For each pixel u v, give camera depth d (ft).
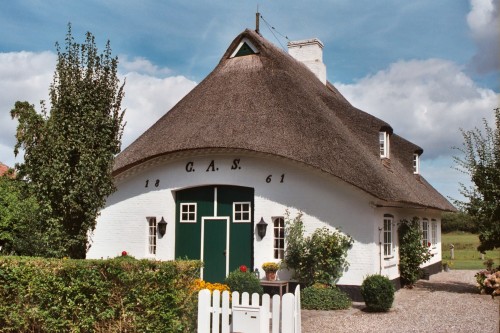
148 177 59.41
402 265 58.44
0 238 53.01
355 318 39.34
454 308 44.09
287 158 49.47
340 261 48.32
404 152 74.54
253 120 53.98
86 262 26.94
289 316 26.07
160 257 56.90
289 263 49.80
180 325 27.09
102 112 37.60
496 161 52.90
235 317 27.40
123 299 26.63
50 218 35.19
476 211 53.26
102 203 37.14
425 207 62.64
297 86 60.44
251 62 65.10
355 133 61.00
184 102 63.46
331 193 50.03
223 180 54.90
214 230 55.52
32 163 35.99
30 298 27.53
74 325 26.68
